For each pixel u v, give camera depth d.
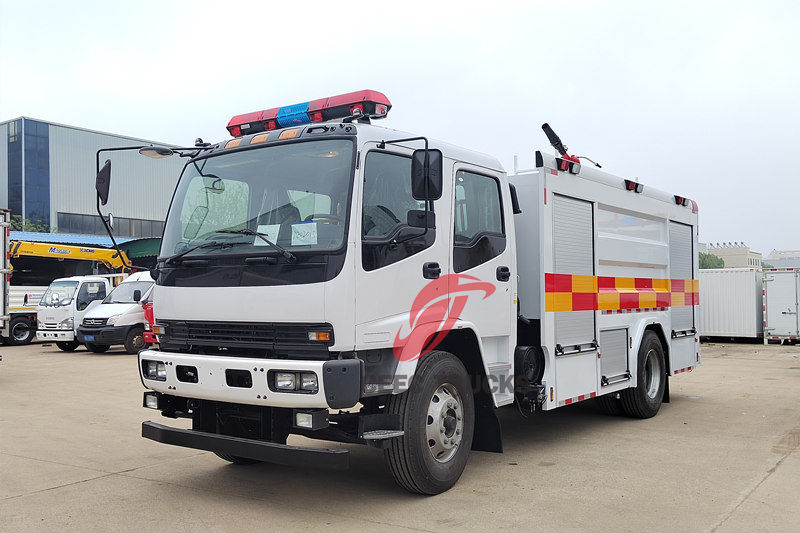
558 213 6.91
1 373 14.24
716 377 12.83
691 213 10.08
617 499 5.23
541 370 6.69
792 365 14.96
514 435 7.67
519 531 4.55
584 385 7.22
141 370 5.64
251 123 6.11
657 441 7.27
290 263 4.80
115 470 6.31
